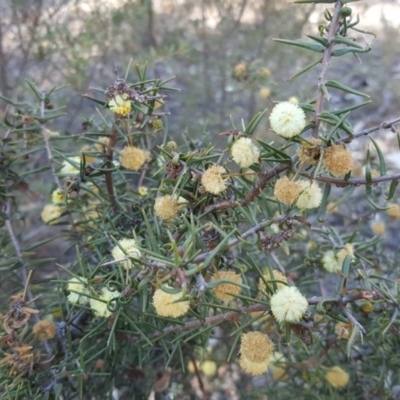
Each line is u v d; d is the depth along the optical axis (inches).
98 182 9.5
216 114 19.7
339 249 9.6
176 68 21.7
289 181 6.4
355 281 10.6
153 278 6.1
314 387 10.5
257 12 20.5
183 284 5.2
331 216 17.0
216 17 21.4
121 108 7.5
